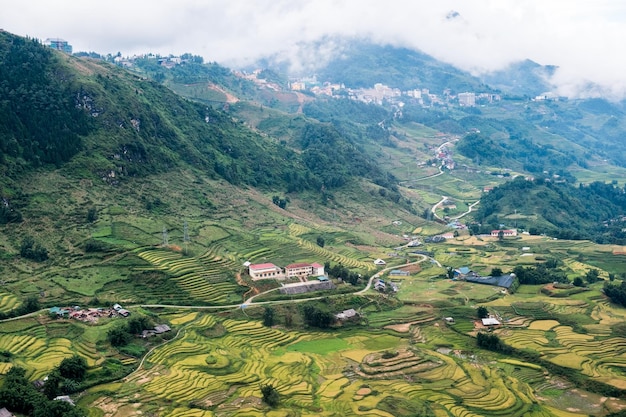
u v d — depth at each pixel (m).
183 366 136.25
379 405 120.94
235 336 158.50
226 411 116.44
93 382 124.88
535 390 130.50
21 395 109.81
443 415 117.62
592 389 129.62
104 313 158.50
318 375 136.00
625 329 161.00
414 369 139.88
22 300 161.00
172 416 113.38
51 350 136.25
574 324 166.75
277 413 116.25
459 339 160.50
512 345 153.00
